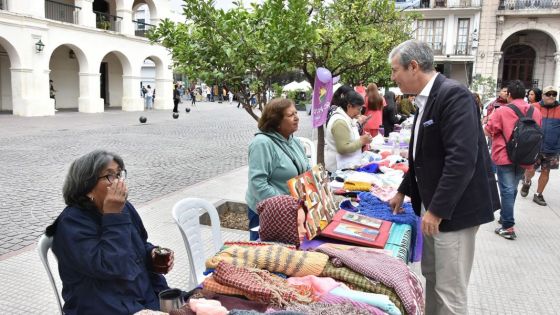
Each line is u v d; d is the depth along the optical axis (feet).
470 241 9.05
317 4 19.88
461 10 105.50
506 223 18.21
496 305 12.79
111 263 7.29
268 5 16.53
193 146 42.75
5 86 82.28
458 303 9.10
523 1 102.17
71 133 49.78
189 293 7.40
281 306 6.65
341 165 16.98
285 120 11.60
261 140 11.44
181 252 15.81
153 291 8.58
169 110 97.81
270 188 11.26
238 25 16.22
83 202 7.63
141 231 8.97
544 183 23.17
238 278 7.02
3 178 27.20
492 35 104.42
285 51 15.99
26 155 35.01
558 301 13.05
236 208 21.38
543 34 105.09
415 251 11.26
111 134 50.08
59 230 7.57
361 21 20.36
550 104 22.63
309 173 10.30
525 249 17.08
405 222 10.78
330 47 20.45
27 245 16.39
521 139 17.44
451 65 110.42
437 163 8.89
